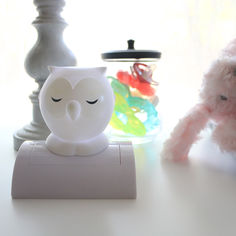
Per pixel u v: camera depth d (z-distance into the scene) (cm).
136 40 65
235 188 36
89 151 34
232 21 64
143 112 47
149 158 45
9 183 36
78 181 33
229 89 38
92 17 65
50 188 33
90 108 32
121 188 33
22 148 35
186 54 66
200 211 31
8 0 64
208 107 43
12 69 69
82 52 67
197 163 44
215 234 27
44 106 33
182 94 69
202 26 64
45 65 45
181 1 64
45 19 44
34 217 29
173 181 38
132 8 64
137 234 27
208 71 41
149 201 33
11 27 65
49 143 35
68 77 31
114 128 49
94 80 32
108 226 28
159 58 47
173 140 44
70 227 28
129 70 47
